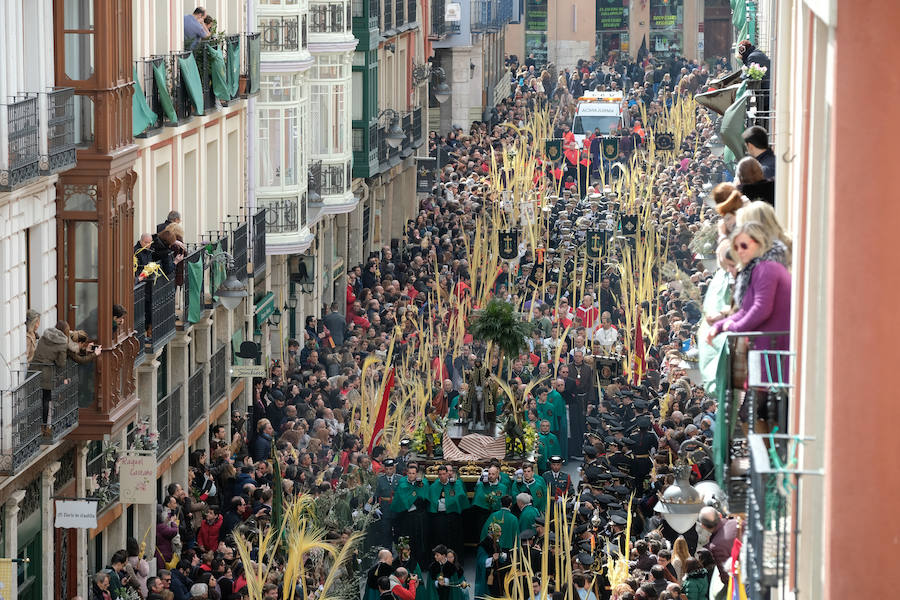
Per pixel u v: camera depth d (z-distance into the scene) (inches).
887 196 530.0
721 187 780.0
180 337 1887.3
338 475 1771.7
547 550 1395.2
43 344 1421.0
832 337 533.3
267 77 2401.6
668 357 2054.6
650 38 6845.5
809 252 644.7
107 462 1600.6
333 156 2790.4
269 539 1434.5
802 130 698.2
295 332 2600.9
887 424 530.3
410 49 3654.0
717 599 1095.0
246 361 2215.8
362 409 1947.6
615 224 2918.3
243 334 2255.2
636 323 2135.8
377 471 1838.1
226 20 2231.8
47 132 1413.6
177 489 1705.2
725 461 714.8
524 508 1710.1
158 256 1737.2
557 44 6830.7
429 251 3043.8
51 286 1502.2
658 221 2962.6
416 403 2031.3
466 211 3427.7
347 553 1553.9
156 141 1841.8
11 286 1393.9
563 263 2677.2
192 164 2044.8
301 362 2306.8
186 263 1872.5
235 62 2182.6
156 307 1712.6
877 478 530.9
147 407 1771.7
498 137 4530.0
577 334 2349.9
